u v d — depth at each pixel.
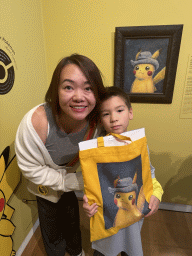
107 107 0.65
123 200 0.66
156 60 1.09
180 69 1.11
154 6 1.01
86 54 1.17
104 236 0.69
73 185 0.67
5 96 0.82
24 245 1.12
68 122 0.66
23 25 0.93
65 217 1.03
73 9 1.08
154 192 0.75
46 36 1.16
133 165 0.64
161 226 1.31
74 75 0.53
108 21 1.08
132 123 1.29
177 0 0.99
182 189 1.41
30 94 1.04
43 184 0.66
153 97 1.17
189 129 1.24
